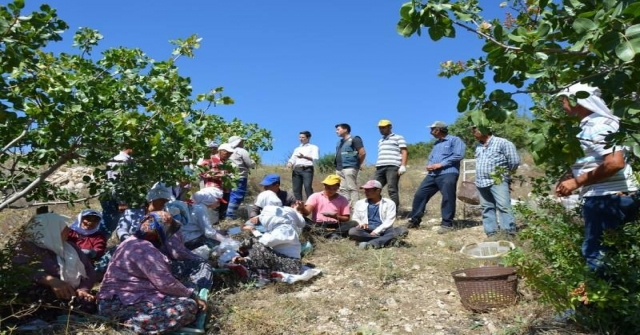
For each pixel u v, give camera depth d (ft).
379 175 31.40
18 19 11.91
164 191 18.49
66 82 13.46
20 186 16.66
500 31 9.18
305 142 34.04
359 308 17.40
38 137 15.25
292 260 20.06
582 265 13.83
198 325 15.53
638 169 13.47
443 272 20.20
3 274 14.33
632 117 8.83
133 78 15.07
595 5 8.89
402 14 9.73
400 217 32.60
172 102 14.87
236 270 19.20
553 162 10.39
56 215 16.19
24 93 13.32
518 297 16.52
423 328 15.76
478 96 9.48
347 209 26.16
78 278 16.24
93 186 17.57
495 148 24.21
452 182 26.99
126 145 15.56
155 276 15.21
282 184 46.34
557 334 14.05
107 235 22.27
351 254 22.47
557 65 9.08
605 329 13.57
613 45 7.38
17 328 14.56
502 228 23.93
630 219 13.30
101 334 14.65
